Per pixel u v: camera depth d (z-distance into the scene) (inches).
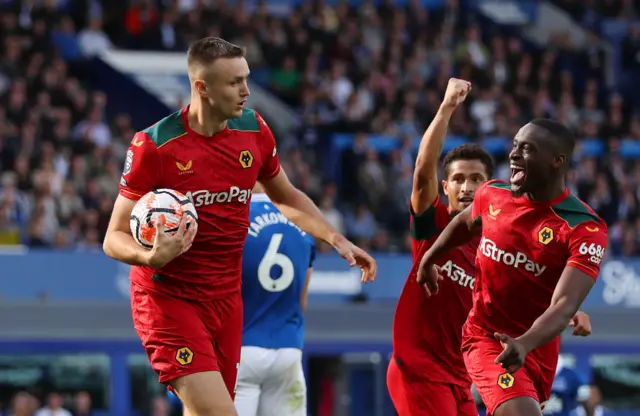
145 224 566.3
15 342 1433.3
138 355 1480.1
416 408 687.7
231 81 570.6
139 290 599.5
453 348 684.7
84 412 1401.3
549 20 2876.5
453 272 677.9
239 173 592.4
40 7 2245.3
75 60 2268.7
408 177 1978.3
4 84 1985.7
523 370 594.9
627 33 2748.5
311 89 2233.0
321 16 2463.1
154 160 578.9
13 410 1385.3
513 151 572.7
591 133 2301.9
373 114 2212.1
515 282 585.0
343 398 1600.6
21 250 1465.3
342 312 1550.2
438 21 2672.2
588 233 561.0
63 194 1664.6
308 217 629.0
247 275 717.9
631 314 1651.1
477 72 2368.4
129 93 2290.8
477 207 599.2
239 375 716.7
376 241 1787.6
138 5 2351.1
